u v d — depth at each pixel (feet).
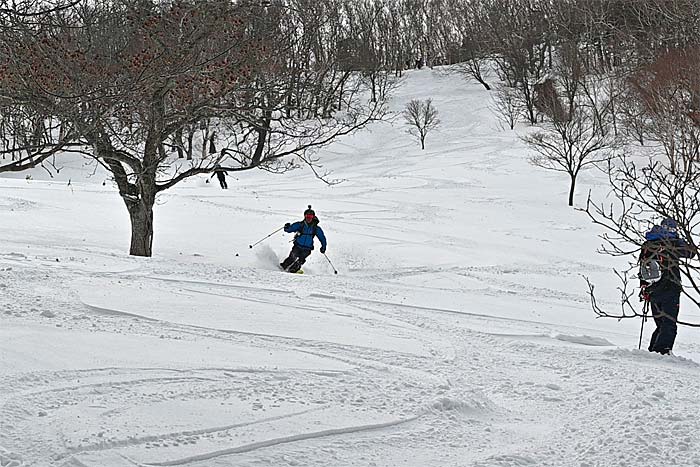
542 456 22.93
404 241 116.78
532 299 66.49
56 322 37.37
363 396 28.09
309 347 36.52
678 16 167.02
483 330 45.14
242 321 41.55
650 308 41.93
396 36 465.88
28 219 115.14
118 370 29.48
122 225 117.29
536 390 31.60
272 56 63.62
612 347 42.52
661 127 108.88
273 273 66.08
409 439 23.90
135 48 41.01
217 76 54.60
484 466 21.75
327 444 23.00
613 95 241.96
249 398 26.86
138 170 75.10
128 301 44.50
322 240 84.94
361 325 43.52
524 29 361.10
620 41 244.22
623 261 106.32
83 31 37.32
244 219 130.52
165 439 22.33
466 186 199.41
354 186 200.34
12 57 27.07
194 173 81.87
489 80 405.39
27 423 22.97
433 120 326.65
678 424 25.34
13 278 49.85
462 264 98.43
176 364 30.86
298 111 85.51
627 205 163.43
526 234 130.52
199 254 93.15
